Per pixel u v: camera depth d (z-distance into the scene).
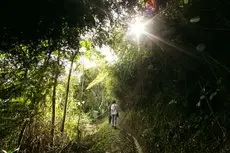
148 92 10.86
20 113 5.82
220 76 4.85
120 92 15.19
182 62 5.55
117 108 13.14
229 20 4.50
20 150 5.91
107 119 16.98
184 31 5.04
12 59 5.32
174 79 6.99
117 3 5.14
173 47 5.44
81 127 10.98
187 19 4.85
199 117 6.04
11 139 5.74
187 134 6.30
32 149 6.39
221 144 4.99
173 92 7.26
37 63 5.77
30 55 5.38
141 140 8.87
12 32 4.45
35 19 4.40
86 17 4.90
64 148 7.62
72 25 4.91
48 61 6.13
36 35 4.69
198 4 4.71
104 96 18.72
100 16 5.08
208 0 4.58
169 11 5.25
